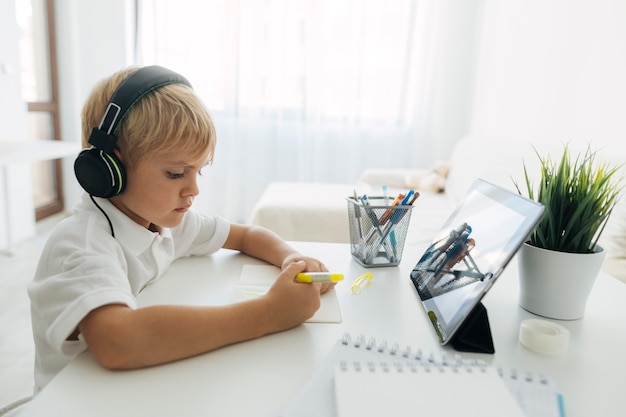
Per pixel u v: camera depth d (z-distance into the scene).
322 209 2.06
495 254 0.55
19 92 2.67
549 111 2.10
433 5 3.17
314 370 0.48
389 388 0.42
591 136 1.76
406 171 2.84
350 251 0.90
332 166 3.39
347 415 0.38
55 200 3.42
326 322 0.59
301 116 3.29
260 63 3.23
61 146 2.24
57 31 3.24
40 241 2.75
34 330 0.62
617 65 1.60
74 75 3.30
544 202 0.62
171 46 3.22
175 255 0.81
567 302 0.62
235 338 0.52
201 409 0.42
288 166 3.38
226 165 3.36
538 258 0.62
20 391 1.34
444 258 0.68
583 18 1.84
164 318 0.49
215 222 0.86
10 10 2.56
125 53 3.26
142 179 0.61
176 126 0.58
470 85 3.25
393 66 3.26
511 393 0.43
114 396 0.43
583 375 0.50
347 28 3.19
